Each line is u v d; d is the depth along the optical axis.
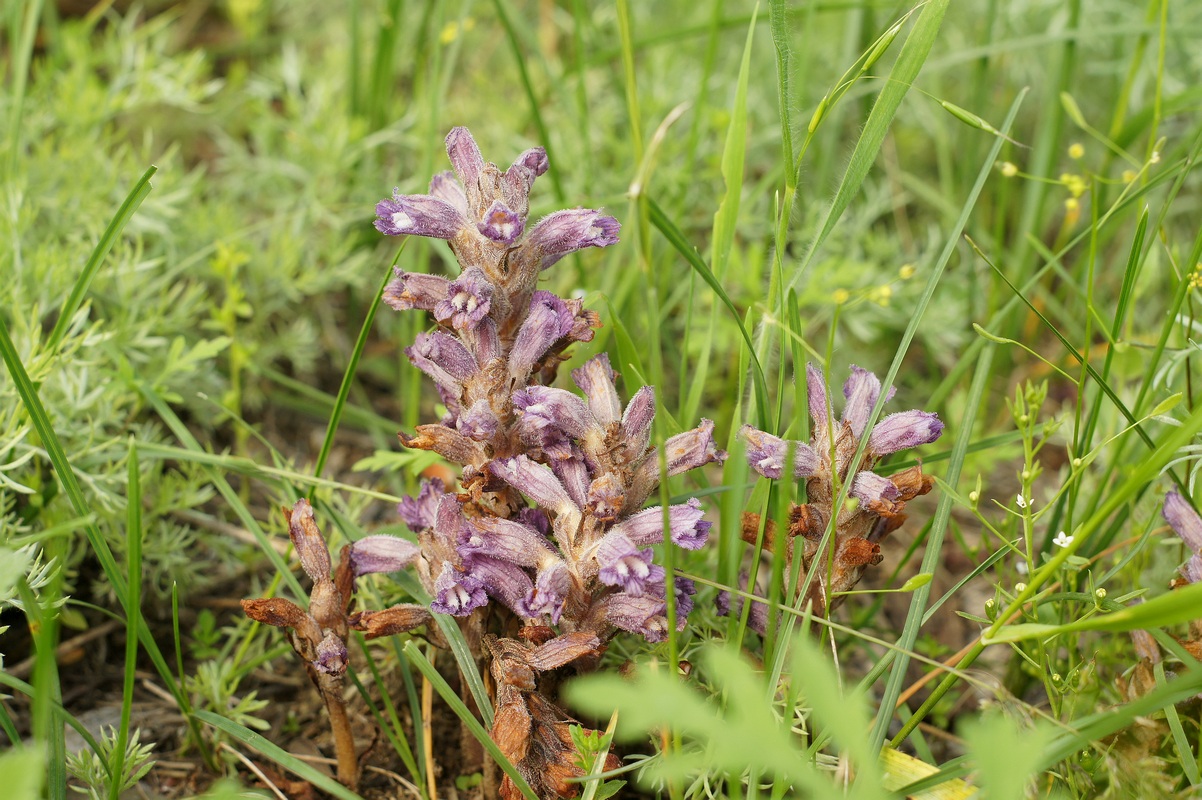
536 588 0.41
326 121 0.62
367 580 0.47
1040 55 0.70
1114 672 0.46
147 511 0.50
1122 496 0.39
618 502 0.41
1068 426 0.52
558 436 0.42
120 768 0.42
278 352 0.58
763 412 0.45
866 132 0.44
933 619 0.53
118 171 0.57
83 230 0.56
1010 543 0.43
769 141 0.65
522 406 0.41
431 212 0.42
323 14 0.80
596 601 0.42
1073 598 0.44
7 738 0.46
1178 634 0.45
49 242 0.54
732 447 0.45
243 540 0.52
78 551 0.48
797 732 0.43
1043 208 0.61
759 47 0.70
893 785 0.42
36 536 0.39
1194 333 0.50
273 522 0.49
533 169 0.42
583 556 0.42
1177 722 0.42
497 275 0.42
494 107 0.66
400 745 0.45
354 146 0.61
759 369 0.45
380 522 0.55
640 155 0.46
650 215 0.43
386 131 0.62
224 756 0.47
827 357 0.42
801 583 0.44
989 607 0.43
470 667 0.43
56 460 0.43
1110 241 0.65
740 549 0.44
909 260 0.61
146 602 0.51
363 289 0.62
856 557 0.43
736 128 0.45
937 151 0.70
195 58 0.60
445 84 0.58
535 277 0.43
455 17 0.76
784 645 0.42
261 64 0.79
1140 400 0.46
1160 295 0.62
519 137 0.63
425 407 0.59
